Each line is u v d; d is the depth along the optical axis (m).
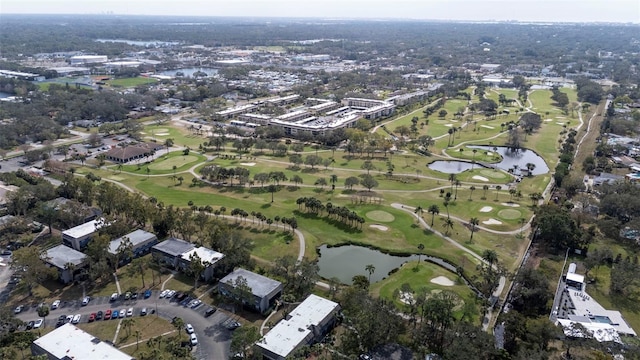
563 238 164.00
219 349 111.88
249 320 124.19
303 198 193.50
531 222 185.50
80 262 144.50
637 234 172.50
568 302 133.88
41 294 134.25
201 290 138.12
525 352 104.25
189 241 167.12
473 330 109.81
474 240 171.88
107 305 129.12
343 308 126.69
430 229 180.38
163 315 125.00
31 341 112.12
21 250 138.75
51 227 179.12
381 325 112.50
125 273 146.38
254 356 107.75
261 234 173.38
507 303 134.62
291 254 159.25
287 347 107.69
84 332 111.62
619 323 124.25
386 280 144.75
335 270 152.12
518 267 153.88
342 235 174.88
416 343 114.44
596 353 101.94
